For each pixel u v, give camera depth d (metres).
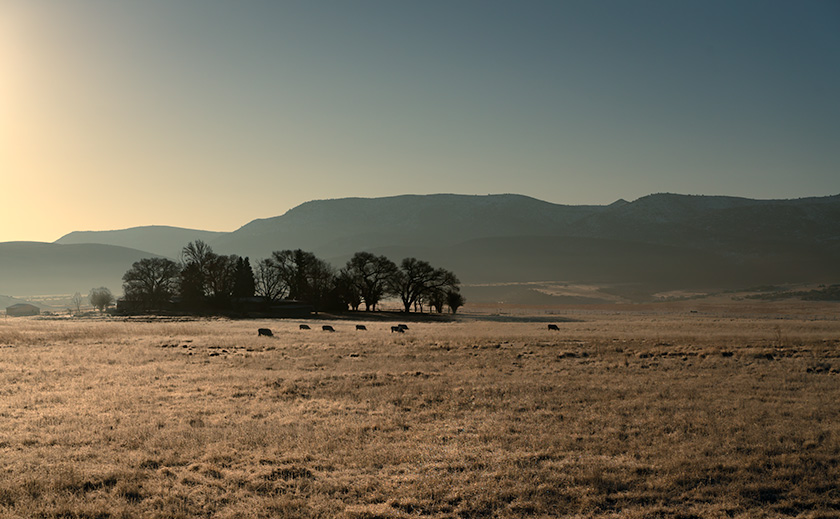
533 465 13.40
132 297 125.25
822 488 12.11
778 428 16.50
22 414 17.53
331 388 22.47
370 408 19.34
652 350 34.78
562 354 33.81
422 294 134.62
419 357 33.12
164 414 17.70
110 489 11.55
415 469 13.02
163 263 129.62
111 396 20.36
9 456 13.30
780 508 11.28
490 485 12.03
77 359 30.64
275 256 143.00
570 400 20.58
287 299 139.62
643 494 11.62
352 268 140.00
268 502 10.90
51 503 10.67
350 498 11.36
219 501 11.08
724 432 16.12
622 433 16.14
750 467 13.16
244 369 27.84
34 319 101.50
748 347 36.53
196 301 126.25
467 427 16.81
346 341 42.62
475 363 30.56
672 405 19.59
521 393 21.78
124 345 38.28
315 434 15.56
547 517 10.66
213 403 19.42
